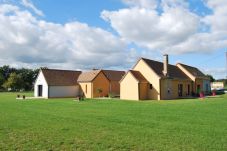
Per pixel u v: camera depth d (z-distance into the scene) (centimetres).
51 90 6066
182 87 5700
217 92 7131
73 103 3919
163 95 5009
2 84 13212
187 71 6138
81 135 1465
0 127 1714
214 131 1585
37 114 2453
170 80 5238
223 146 1230
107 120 2044
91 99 4919
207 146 1230
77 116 2298
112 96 6028
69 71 6662
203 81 6662
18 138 1383
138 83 4888
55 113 2545
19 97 5847
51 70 6397
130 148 1195
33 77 14988
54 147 1205
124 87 5084
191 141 1325
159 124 1847
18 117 2225
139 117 2223
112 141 1323
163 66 5584
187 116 2283
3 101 4469
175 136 1443
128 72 5038
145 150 1162
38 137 1409
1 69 15288
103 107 3216
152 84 5041
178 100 4397
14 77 12588
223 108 2930
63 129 1645
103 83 6341
